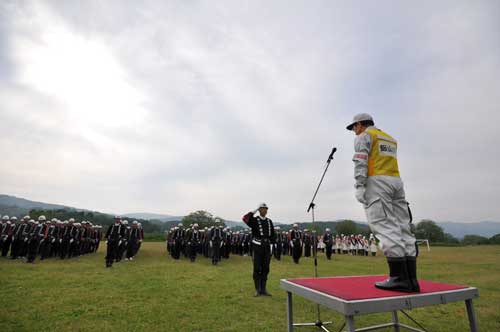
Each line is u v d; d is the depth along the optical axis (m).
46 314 4.70
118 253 13.69
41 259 13.48
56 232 14.47
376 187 2.80
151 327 4.19
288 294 3.31
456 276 9.93
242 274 9.88
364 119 3.14
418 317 5.02
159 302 5.64
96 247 18.98
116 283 7.64
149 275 9.25
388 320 4.84
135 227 16.44
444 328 4.40
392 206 2.83
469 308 2.83
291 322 3.24
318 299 2.57
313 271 11.17
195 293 6.52
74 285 7.21
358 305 2.19
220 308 5.26
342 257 20.73
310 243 19.61
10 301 5.45
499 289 7.59
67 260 13.66
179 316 4.74
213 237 14.18
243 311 5.10
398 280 2.62
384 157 2.88
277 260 16.92
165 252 20.20
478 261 16.09
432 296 2.53
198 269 11.26
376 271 11.27
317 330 4.21
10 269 9.80
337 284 3.03
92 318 4.55
